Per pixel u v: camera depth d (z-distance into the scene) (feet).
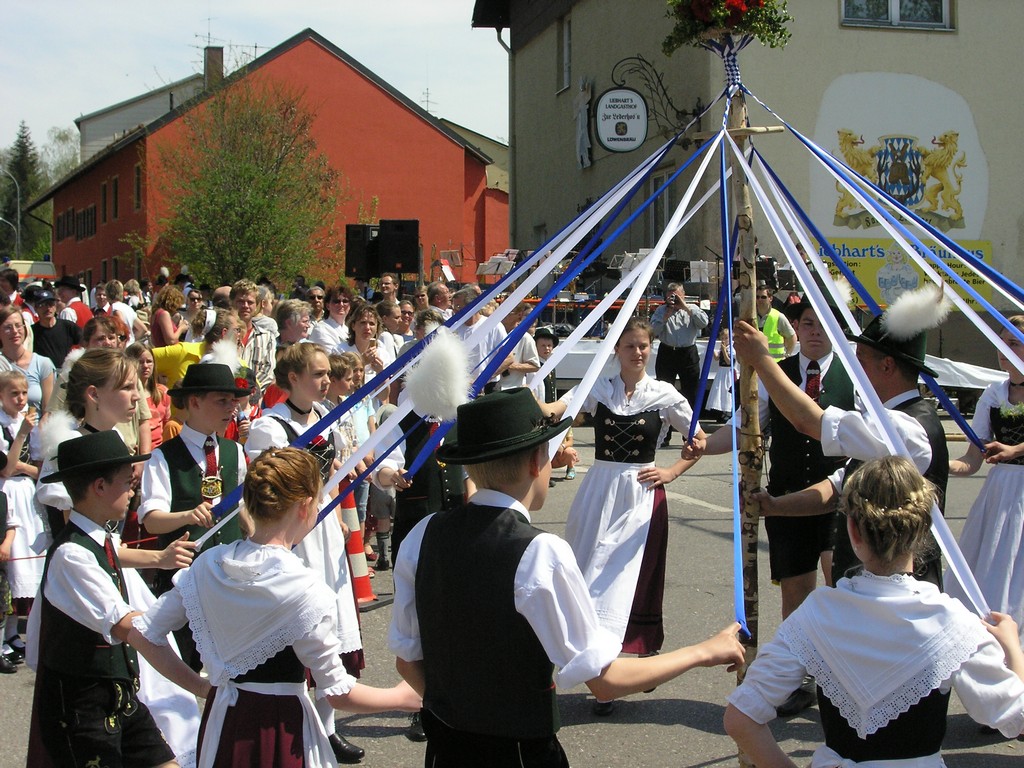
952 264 50.60
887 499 7.08
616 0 56.85
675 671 7.41
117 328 23.41
